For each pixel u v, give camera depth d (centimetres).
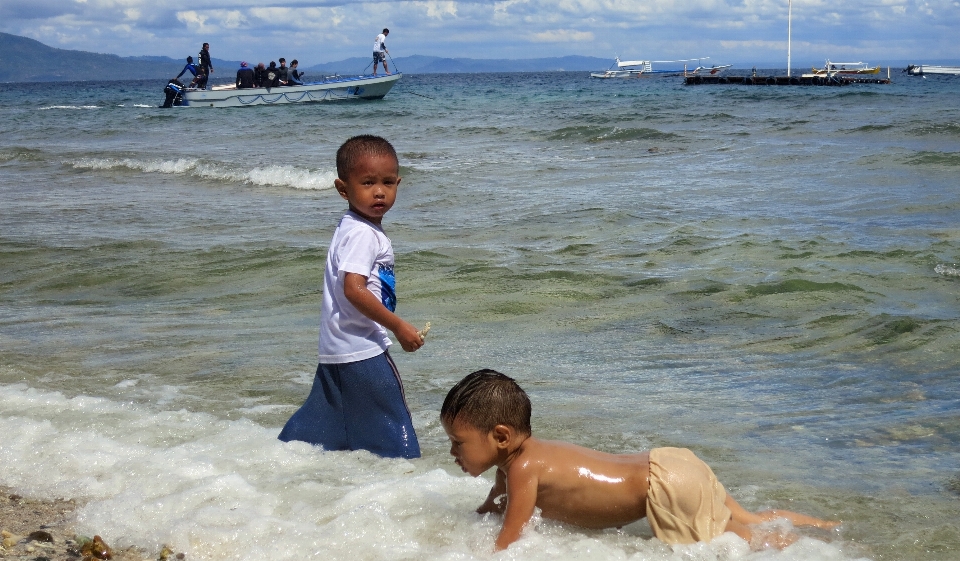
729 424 399
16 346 564
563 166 1499
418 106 3562
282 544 278
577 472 293
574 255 802
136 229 1002
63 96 6944
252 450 369
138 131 2689
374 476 342
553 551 274
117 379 490
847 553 271
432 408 432
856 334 535
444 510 306
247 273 771
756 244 793
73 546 287
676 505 283
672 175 1328
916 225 863
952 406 412
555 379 476
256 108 3562
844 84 5819
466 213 1060
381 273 368
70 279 764
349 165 367
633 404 431
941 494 317
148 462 355
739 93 4206
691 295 646
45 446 374
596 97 4231
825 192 1098
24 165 1767
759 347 523
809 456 359
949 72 8344
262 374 495
